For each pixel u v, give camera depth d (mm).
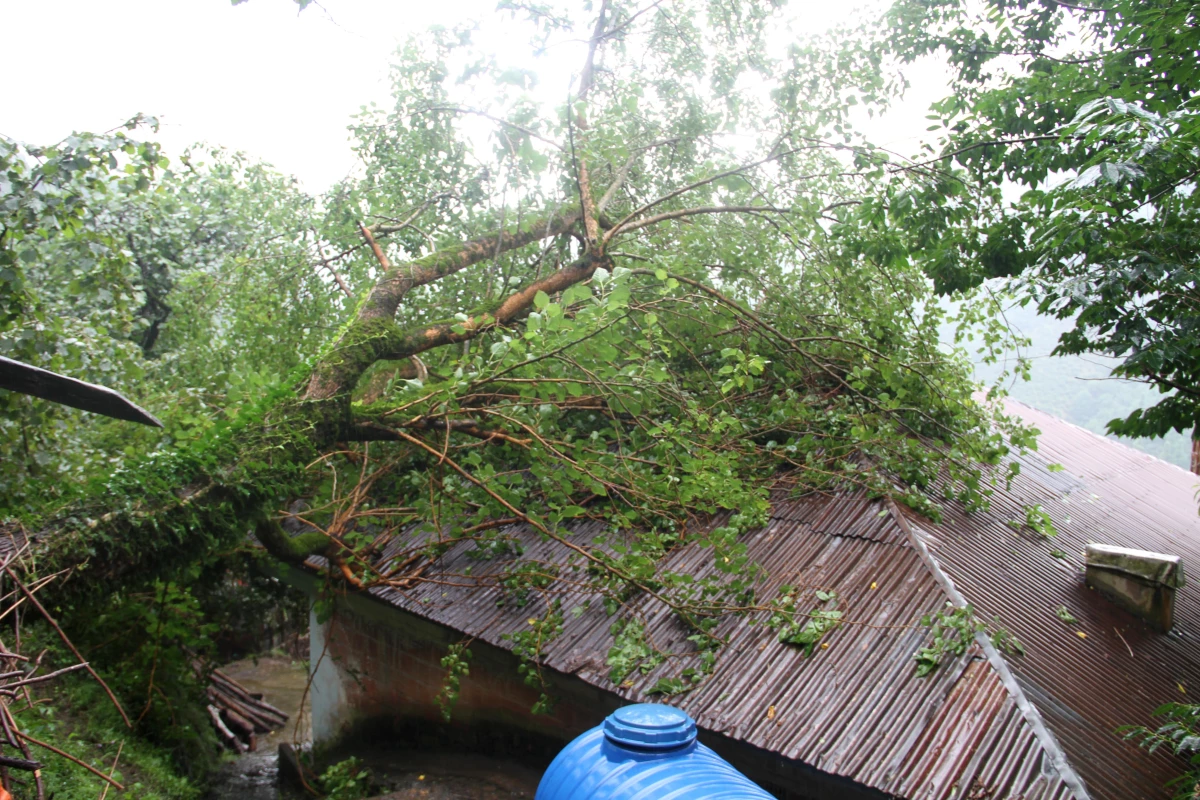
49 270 5879
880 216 6414
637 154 7668
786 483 6527
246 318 7938
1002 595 5188
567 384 5195
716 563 5215
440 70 7848
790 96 7422
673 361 7414
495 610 6215
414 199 8164
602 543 6484
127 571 4469
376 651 8211
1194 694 4945
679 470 5871
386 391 6379
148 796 6246
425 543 7082
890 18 7359
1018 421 7219
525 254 8023
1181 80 5703
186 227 10055
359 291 8305
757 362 5238
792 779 4312
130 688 8000
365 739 8359
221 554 7383
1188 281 4816
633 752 3318
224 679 12594
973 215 6402
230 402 5676
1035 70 7281
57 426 5246
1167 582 5457
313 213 8461
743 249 7469
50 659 7426
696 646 5184
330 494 7223
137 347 5871
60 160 4531
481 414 6082
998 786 3674
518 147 6238
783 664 4777
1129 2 6035
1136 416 5930
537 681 5859
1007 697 4105
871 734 4109
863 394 7105
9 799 2127
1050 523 6566
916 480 6262
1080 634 5086
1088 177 5141
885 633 4734
